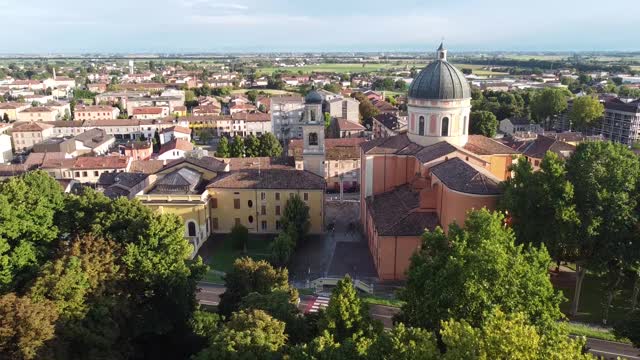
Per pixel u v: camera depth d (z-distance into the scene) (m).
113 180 131.88
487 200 70.00
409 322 50.31
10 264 57.38
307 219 100.56
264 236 103.88
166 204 97.31
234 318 46.31
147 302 62.53
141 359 60.88
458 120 91.69
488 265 45.47
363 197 103.69
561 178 64.25
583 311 69.19
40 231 62.78
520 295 46.19
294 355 39.34
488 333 33.91
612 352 59.72
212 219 104.75
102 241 58.88
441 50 92.19
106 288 55.12
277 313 50.44
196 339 63.81
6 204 59.28
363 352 39.03
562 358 33.06
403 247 78.62
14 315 44.75
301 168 135.62
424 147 92.75
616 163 65.81
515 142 157.38
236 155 165.75
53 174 152.00
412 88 93.62
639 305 70.06
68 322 49.12
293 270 86.56
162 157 174.12
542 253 50.97
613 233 62.56
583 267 66.19
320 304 74.88
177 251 63.34
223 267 89.25
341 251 94.44
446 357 33.25
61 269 51.56
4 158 194.12
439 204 78.75
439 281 47.09
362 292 77.25
